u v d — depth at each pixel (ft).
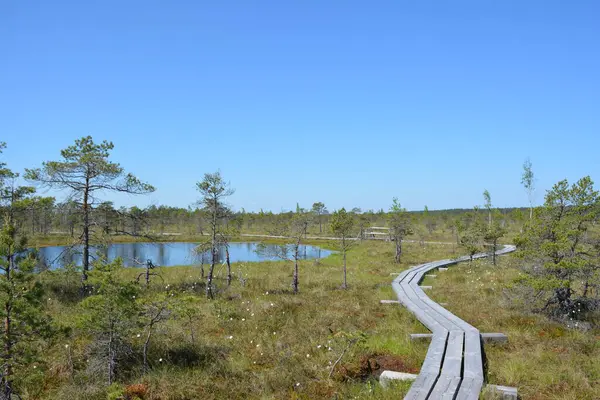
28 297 22.71
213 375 26.94
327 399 24.08
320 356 30.17
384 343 32.96
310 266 89.30
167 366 27.50
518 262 42.24
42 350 29.14
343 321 39.52
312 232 188.55
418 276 67.00
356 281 66.18
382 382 25.40
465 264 83.92
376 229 173.17
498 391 22.95
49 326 23.76
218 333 36.01
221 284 61.98
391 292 54.39
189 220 199.62
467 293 52.54
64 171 49.57
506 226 158.30
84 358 28.66
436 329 34.81
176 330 34.27
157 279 67.31
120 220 55.83
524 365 27.43
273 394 24.71
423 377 24.23
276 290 57.41
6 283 21.68
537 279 37.73
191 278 69.05
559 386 24.84
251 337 34.55
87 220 50.75
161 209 179.01
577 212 38.68
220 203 54.13
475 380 24.03
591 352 30.14
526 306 40.70
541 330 35.40
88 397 23.68
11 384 22.81
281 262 98.94
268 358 30.22
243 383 25.84
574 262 36.60
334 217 65.16
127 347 28.30
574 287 47.11
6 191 44.42
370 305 46.60
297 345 32.40
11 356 22.00
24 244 23.84
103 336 27.71
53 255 88.22
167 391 24.11
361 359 29.32
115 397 22.16
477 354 28.25
